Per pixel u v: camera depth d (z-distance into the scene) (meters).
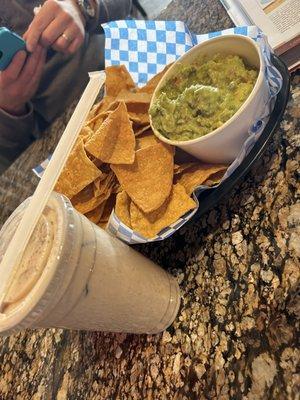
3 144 2.05
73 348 0.97
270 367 0.58
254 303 0.65
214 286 0.72
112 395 0.80
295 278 0.61
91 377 0.87
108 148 0.74
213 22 1.13
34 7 1.99
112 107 0.84
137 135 0.81
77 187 0.77
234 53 0.75
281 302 0.61
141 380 0.76
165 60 0.89
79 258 0.60
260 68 0.66
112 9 1.95
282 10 0.84
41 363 1.04
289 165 0.71
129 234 0.72
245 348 0.63
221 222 0.76
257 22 0.87
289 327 0.58
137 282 0.70
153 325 0.75
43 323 0.61
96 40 1.98
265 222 0.70
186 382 0.69
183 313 0.75
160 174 0.72
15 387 1.07
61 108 2.04
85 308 0.64
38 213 0.63
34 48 1.74
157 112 0.75
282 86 0.75
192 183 0.73
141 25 0.90
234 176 0.73
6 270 0.62
